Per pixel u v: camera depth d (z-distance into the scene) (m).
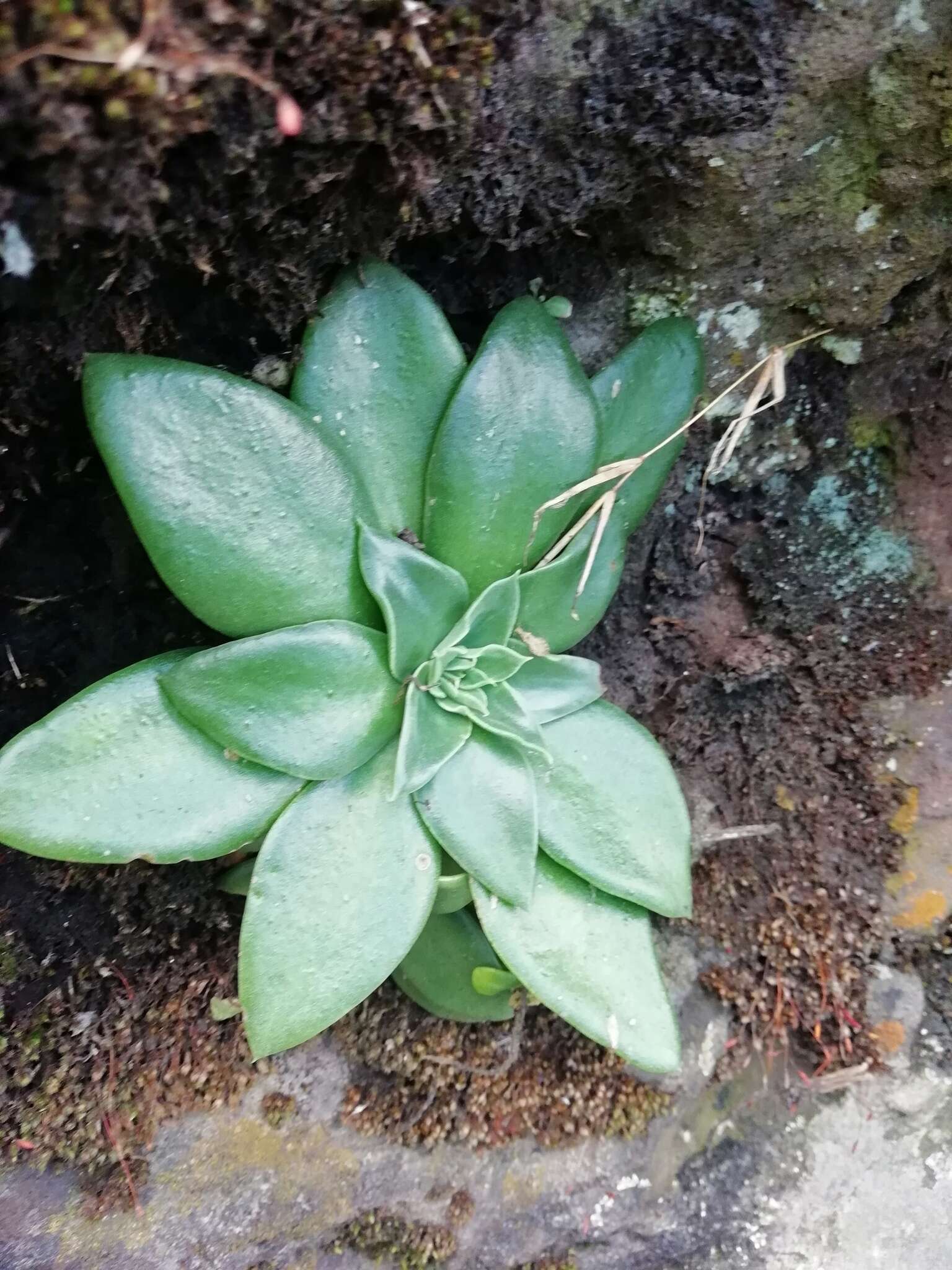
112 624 0.23
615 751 0.22
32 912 0.23
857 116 0.19
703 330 0.23
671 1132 0.27
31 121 0.13
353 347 0.19
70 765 0.18
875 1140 0.28
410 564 0.19
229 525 0.18
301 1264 0.25
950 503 0.26
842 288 0.22
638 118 0.19
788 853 0.28
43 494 0.21
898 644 0.26
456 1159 0.26
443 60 0.16
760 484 0.26
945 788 0.27
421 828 0.21
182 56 0.13
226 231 0.17
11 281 0.16
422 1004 0.26
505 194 0.19
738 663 0.27
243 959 0.19
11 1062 0.23
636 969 0.21
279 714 0.19
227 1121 0.25
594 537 0.21
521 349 0.19
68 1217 0.23
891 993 0.27
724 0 0.18
